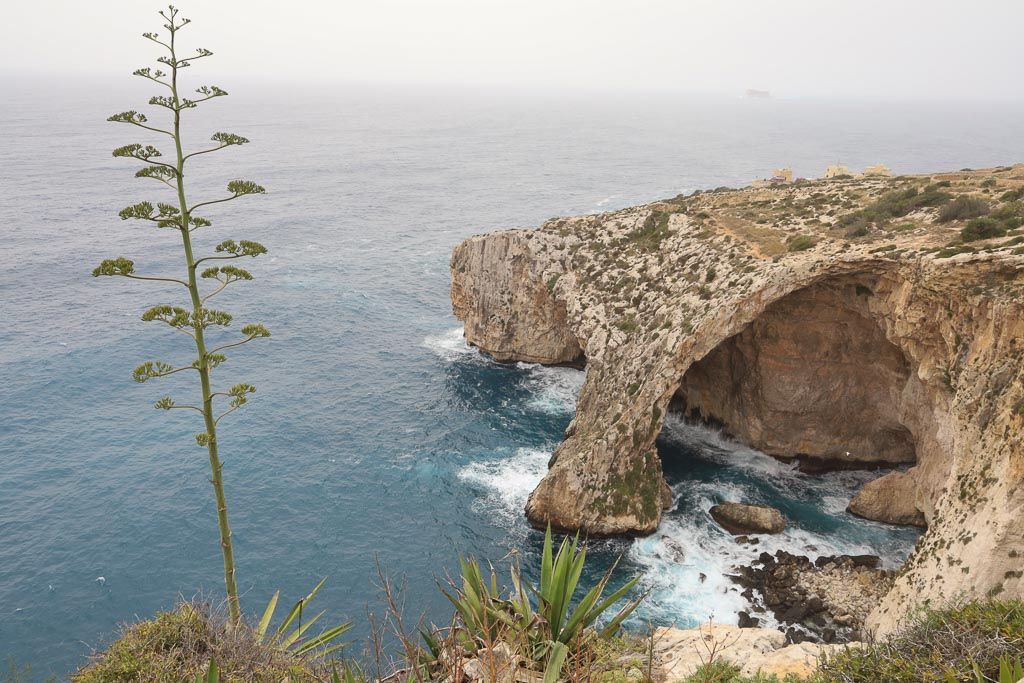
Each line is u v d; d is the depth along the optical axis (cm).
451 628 1087
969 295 3422
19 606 3722
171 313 1424
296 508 4638
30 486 4759
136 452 5253
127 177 17500
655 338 4819
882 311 4141
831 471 4966
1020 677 965
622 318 5453
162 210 1395
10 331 7300
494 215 15538
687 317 4659
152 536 4322
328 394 6294
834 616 3500
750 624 3522
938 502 3297
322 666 1308
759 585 3809
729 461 5122
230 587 1543
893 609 3123
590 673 1039
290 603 3806
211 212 14012
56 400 5956
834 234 5009
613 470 4381
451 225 14175
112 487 4794
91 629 3609
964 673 1052
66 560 4078
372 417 5884
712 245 5469
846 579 3775
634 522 4262
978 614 1209
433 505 4681
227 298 8744
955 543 2866
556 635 1146
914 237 4300
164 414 5859
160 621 1407
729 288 4575
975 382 3272
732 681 1242
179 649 1345
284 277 9800
